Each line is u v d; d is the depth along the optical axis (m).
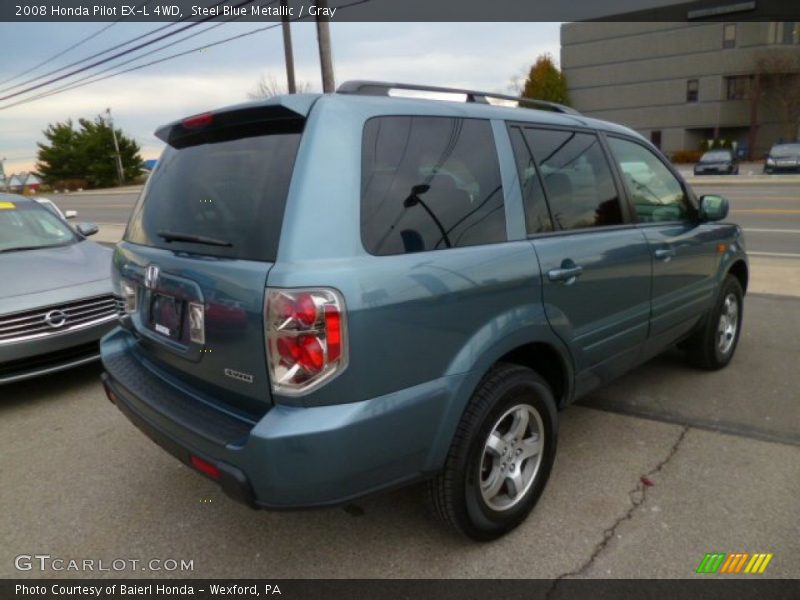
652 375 4.66
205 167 2.61
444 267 2.33
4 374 4.37
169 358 2.67
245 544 2.81
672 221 3.90
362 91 2.58
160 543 2.84
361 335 2.08
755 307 6.48
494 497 2.72
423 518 2.96
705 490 3.09
